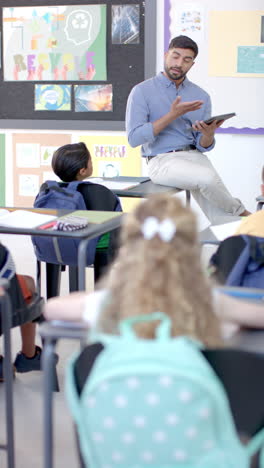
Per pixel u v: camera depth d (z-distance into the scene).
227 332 1.52
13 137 6.14
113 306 1.35
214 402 1.19
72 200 3.34
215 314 1.38
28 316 2.62
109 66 5.80
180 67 4.59
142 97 4.63
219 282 2.10
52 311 1.59
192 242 1.37
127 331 1.27
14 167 6.18
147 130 4.48
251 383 1.33
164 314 1.30
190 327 1.31
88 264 3.37
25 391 2.93
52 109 5.99
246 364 1.33
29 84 5.99
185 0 5.52
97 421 1.23
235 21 5.46
